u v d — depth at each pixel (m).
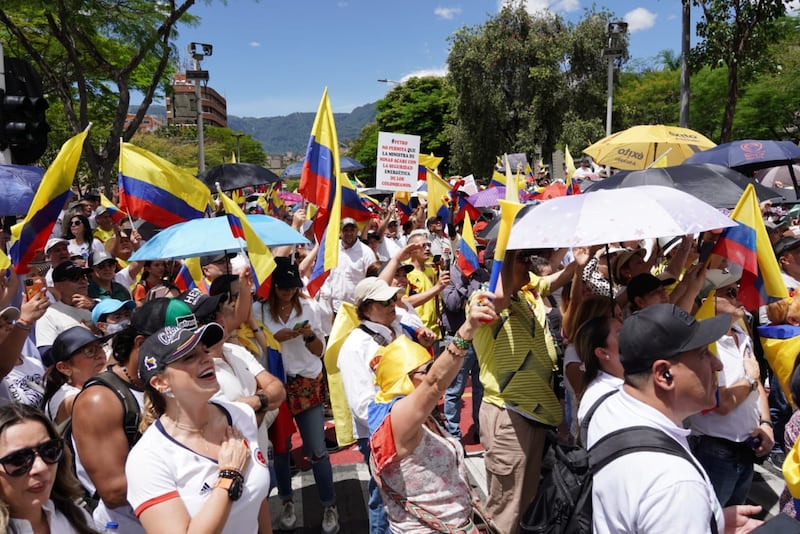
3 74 5.91
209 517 2.21
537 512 2.49
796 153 6.33
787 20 25.22
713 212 2.88
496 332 3.83
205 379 2.39
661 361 2.12
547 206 2.98
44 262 6.30
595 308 3.56
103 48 18.30
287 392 4.43
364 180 75.00
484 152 32.41
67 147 4.09
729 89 12.82
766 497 4.73
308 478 5.35
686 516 1.89
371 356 3.68
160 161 4.82
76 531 2.45
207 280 4.72
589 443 2.34
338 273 7.26
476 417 6.14
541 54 29.66
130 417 2.69
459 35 31.62
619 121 31.19
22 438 2.23
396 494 2.73
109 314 4.57
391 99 66.94
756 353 5.31
